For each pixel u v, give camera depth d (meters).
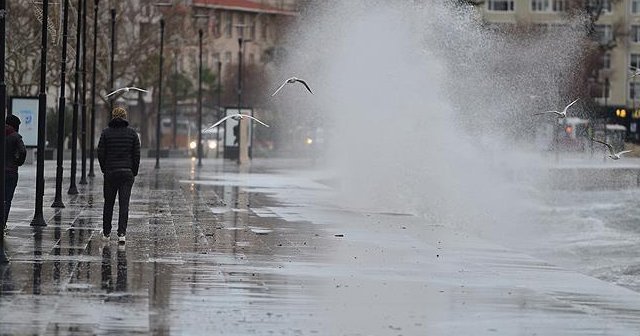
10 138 56.53
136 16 196.12
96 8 120.81
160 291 39.50
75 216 68.19
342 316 36.31
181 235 59.44
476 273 48.19
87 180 113.19
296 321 34.97
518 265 51.38
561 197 125.38
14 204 76.75
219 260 49.12
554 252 84.62
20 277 41.44
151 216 71.19
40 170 61.34
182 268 45.91
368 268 48.47
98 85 176.38
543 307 39.66
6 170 56.47
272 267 47.47
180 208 79.25
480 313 37.94
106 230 54.97
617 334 34.78
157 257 49.28
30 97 109.19
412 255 53.84
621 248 87.00
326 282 43.66
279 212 77.94
